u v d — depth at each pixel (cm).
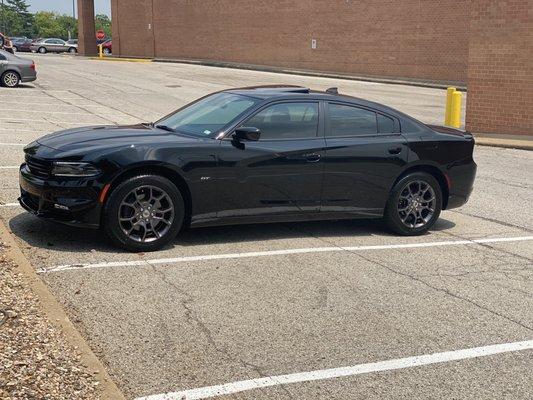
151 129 675
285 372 404
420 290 561
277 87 743
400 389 393
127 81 2858
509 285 587
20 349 382
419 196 734
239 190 632
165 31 4781
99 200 576
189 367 402
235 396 373
